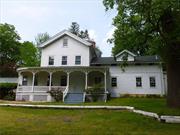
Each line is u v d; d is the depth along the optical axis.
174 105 15.35
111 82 30.50
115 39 16.91
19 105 18.48
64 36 31.84
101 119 12.74
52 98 26.84
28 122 11.22
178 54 15.53
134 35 16.23
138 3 14.09
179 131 9.46
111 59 32.38
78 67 27.28
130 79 30.30
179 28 14.05
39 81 30.84
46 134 8.09
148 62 29.75
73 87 29.80
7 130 8.73
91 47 31.89
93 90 26.14
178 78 15.62
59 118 13.08
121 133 8.65
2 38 50.34
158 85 29.55
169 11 14.33
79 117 13.54
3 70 42.34
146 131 9.35
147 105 18.16
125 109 16.72
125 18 15.67
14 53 52.62
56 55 31.41
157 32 16.42
